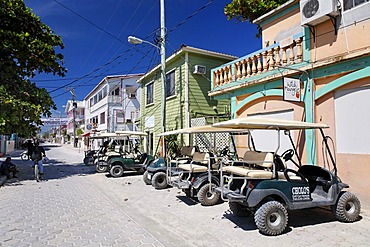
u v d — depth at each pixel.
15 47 12.54
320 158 7.46
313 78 7.61
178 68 16.03
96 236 5.32
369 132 6.44
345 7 6.89
